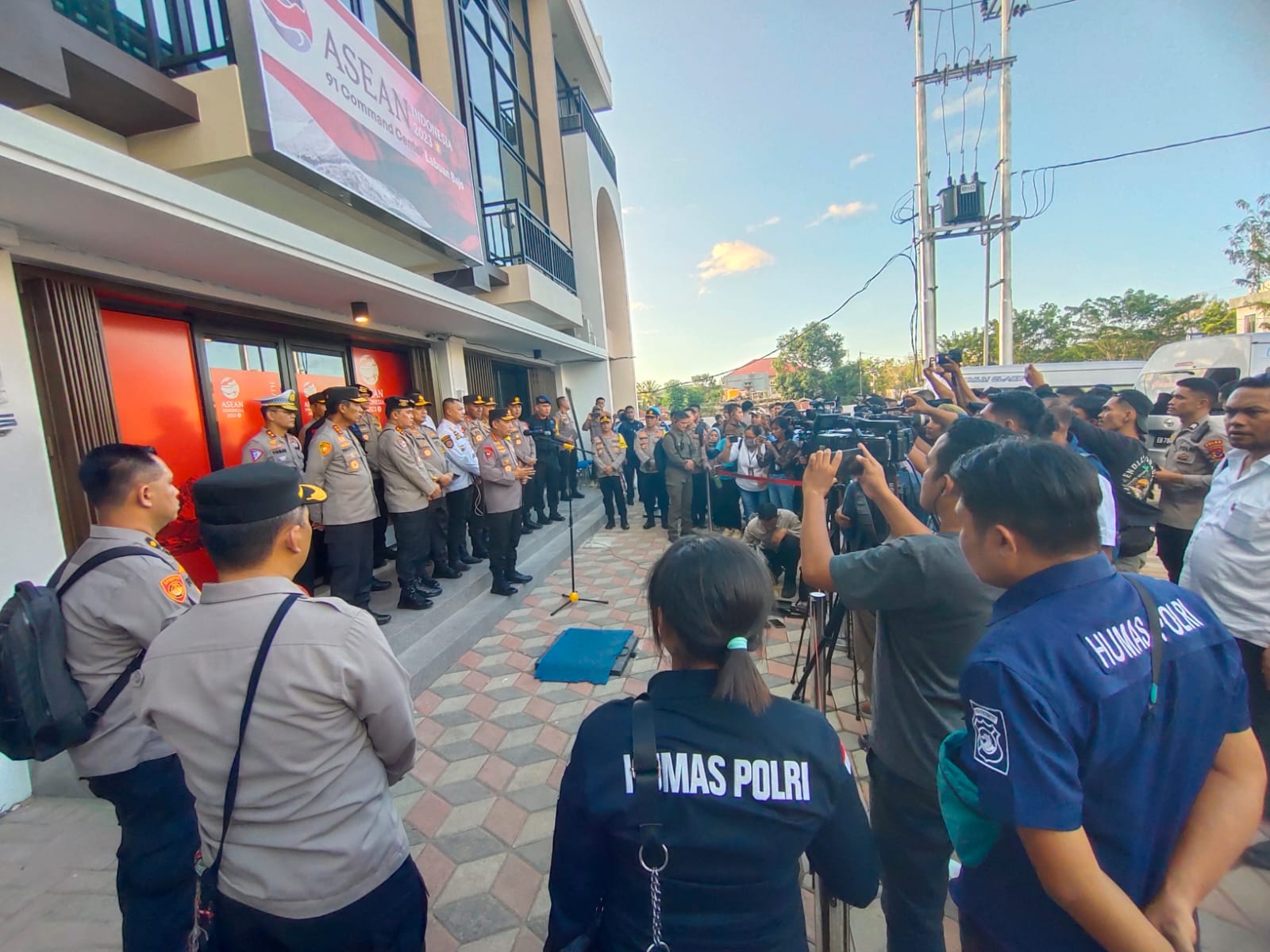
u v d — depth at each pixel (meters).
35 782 2.61
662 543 7.28
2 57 2.24
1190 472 3.35
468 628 4.16
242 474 1.16
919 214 11.17
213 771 1.07
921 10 10.66
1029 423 2.06
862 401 6.27
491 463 4.82
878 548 1.34
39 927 1.94
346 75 4.30
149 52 3.60
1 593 2.51
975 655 0.87
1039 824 0.73
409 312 5.39
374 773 1.22
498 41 9.38
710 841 0.81
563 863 0.90
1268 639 1.96
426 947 1.84
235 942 1.12
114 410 3.25
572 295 9.85
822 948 1.37
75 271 3.09
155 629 1.52
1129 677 0.79
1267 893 1.87
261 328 4.63
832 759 0.87
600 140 13.98
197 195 2.71
